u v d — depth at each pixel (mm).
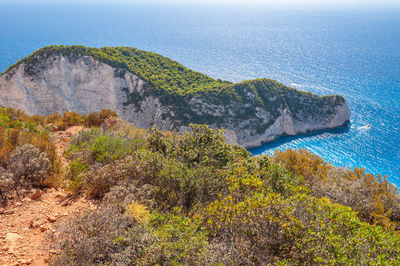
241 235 5676
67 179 8500
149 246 4785
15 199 6832
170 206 7188
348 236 5559
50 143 10016
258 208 5785
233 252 4996
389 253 5480
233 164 10023
